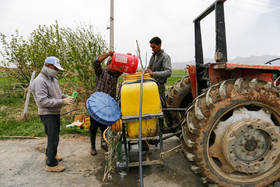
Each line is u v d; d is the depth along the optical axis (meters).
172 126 3.68
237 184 2.37
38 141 4.31
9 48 7.24
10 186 2.66
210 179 2.32
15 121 5.54
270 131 2.28
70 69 5.73
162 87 3.69
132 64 2.84
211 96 2.26
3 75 7.22
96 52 5.65
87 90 5.78
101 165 3.23
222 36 2.42
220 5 2.41
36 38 7.65
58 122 3.16
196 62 3.24
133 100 2.53
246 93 2.26
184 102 3.96
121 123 2.66
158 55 3.68
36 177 2.88
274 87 2.36
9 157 3.51
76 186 2.67
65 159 3.46
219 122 2.36
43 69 2.85
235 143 2.28
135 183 2.71
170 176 2.84
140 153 2.11
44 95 2.75
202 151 2.26
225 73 2.56
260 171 2.38
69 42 6.21
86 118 4.69
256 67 2.31
